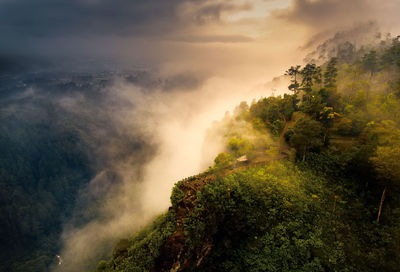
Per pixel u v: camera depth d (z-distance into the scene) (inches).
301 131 1624.0
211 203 1174.3
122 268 1149.7
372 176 1262.3
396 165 1042.1
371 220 1130.7
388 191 1181.7
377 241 1037.8
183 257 1058.7
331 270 963.3
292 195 1302.9
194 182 1366.9
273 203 1255.5
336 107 2534.5
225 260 1069.1
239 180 1398.9
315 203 1253.7
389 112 2208.4
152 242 1154.0
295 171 1534.2
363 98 2432.3
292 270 983.0
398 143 1459.2
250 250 1084.5
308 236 1092.5
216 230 1120.8
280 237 1107.9
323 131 1840.6
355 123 2038.6
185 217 1167.6
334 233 1095.6
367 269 948.6
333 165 1518.2
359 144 1667.1
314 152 1691.7
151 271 1077.1
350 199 1259.8
